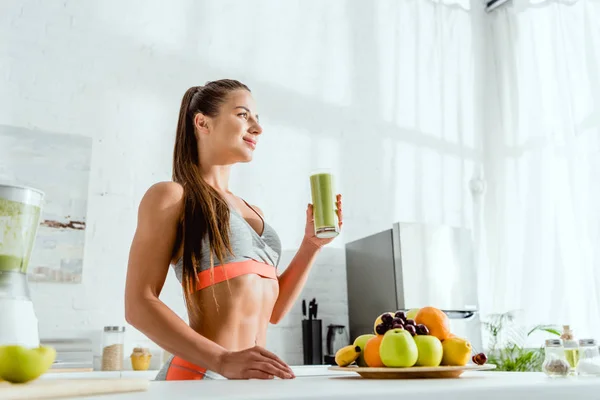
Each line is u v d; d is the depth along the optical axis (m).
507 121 3.83
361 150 3.61
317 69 3.61
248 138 1.23
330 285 3.30
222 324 1.06
